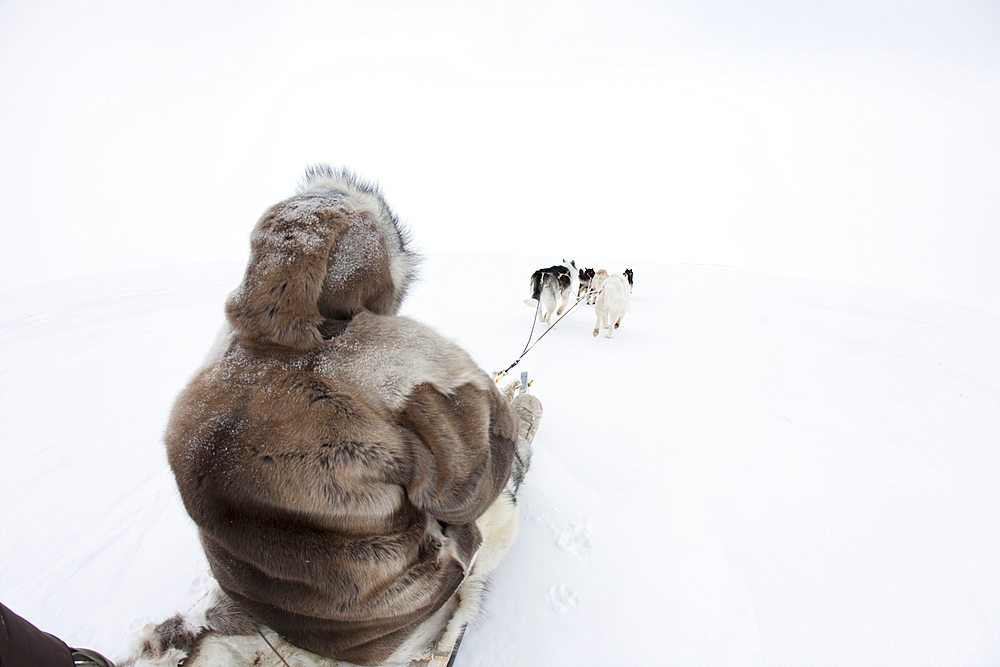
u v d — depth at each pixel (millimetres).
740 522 2498
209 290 10227
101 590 2041
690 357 5570
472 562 1567
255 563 1114
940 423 3982
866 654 1808
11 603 1986
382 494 1072
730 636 1827
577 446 3203
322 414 1033
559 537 2264
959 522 2627
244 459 1022
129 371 5195
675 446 3299
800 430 3676
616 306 6270
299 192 1384
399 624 1297
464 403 1183
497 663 1692
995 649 1868
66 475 3074
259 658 1413
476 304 8578
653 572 2094
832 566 2238
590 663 1695
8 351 5922
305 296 1083
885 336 7094
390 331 1194
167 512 2611
